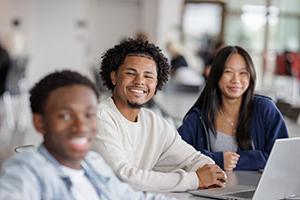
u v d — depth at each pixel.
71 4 12.70
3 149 5.81
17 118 7.67
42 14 12.62
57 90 1.42
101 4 13.10
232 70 2.66
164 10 12.37
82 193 1.46
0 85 7.37
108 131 2.04
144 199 1.71
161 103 6.24
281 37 13.59
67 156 1.42
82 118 1.42
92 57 13.12
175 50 8.77
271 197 1.82
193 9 13.11
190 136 2.70
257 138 2.70
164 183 1.98
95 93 1.47
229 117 2.72
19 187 1.29
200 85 7.68
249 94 2.70
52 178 1.38
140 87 2.14
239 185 2.15
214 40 13.01
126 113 2.16
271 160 1.76
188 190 2.02
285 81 10.14
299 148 1.84
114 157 1.99
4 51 7.25
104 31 13.20
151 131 2.21
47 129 1.42
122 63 2.16
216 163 2.48
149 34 12.66
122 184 1.67
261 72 13.23
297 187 1.91
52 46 12.73
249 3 13.42
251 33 13.55
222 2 13.20
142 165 2.19
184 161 2.27
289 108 3.90
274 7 13.47
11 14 11.48
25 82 9.66
